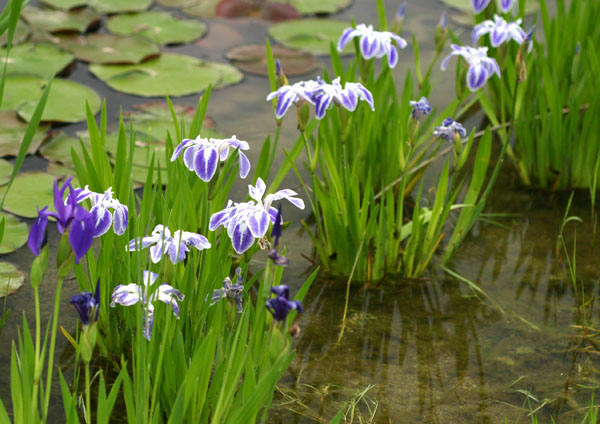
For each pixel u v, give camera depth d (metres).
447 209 3.44
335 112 3.73
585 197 4.34
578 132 4.28
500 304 3.41
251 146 4.53
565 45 4.55
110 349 2.83
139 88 5.18
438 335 3.18
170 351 2.32
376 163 4.00
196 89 5.24
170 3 6.96
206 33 6.36
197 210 3.07
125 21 6.39
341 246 3.45
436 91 5.43
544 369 3.00
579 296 3.49
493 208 4.20
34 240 1.66
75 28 6.05
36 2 6.55
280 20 6.75
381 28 4.23
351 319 3.25
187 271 2.39
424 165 4.08
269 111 5.05
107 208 2.16
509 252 3.81
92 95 4.97
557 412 2.76
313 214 4.07
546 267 3.70
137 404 2.00
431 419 2.69
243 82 5.48
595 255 3.81
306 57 5.90
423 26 6.54
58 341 2.96
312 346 3.06
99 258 2.67
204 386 2.27
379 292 3.46
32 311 3.11
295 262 3.63
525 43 3.30
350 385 2.84
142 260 2.24
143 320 2.07
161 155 4.32
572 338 3.20
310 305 3.33
